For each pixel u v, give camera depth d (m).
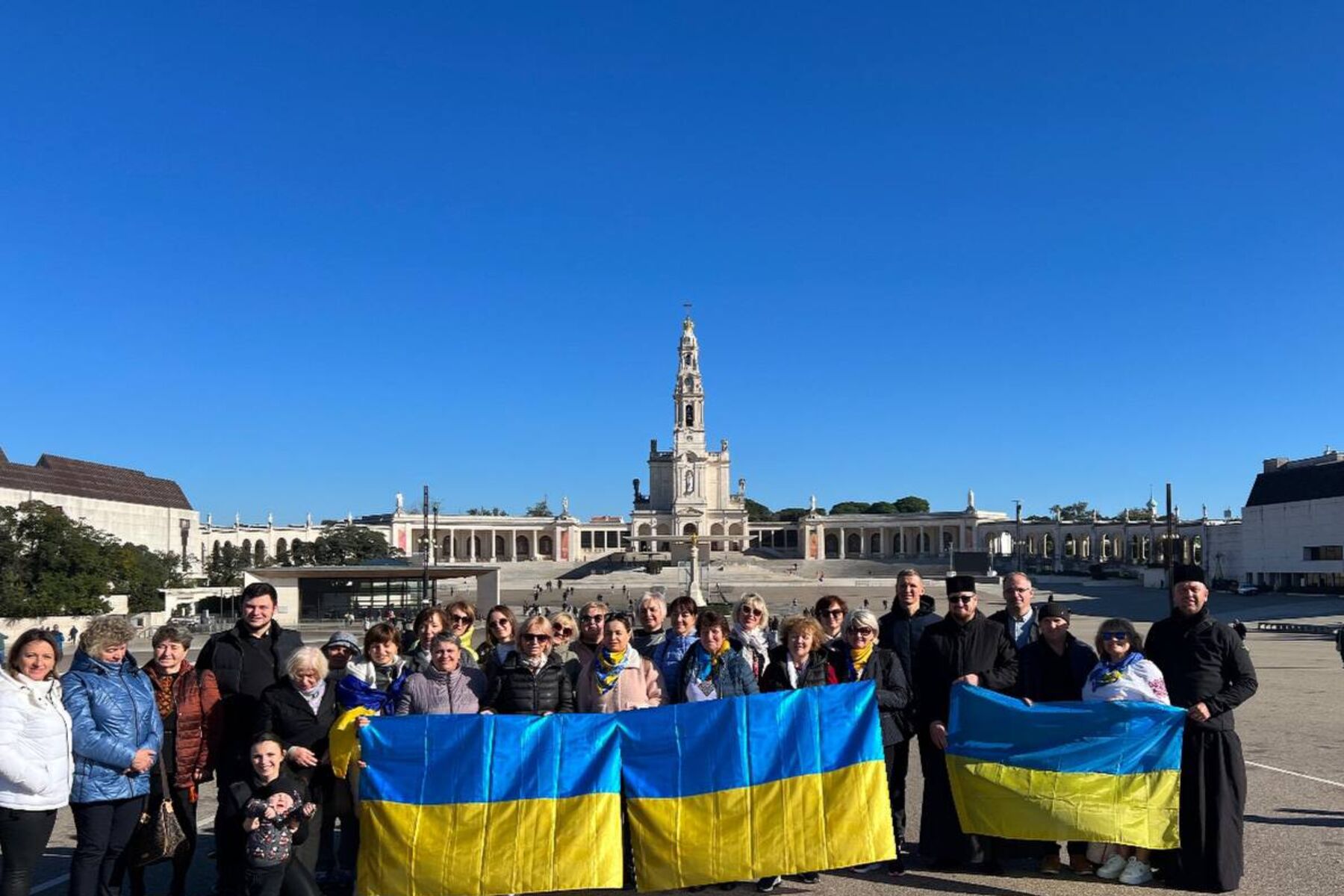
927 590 80.94
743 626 10.80
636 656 10.10
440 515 143.75
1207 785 9.38
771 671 10.21
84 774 8.38
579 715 9.47
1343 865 10.02
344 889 10.04
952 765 9.98
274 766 8.16
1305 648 37.56
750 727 9.52
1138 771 9.48
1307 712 20.38
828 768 9.49
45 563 58.81
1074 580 104.12
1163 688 9.71
